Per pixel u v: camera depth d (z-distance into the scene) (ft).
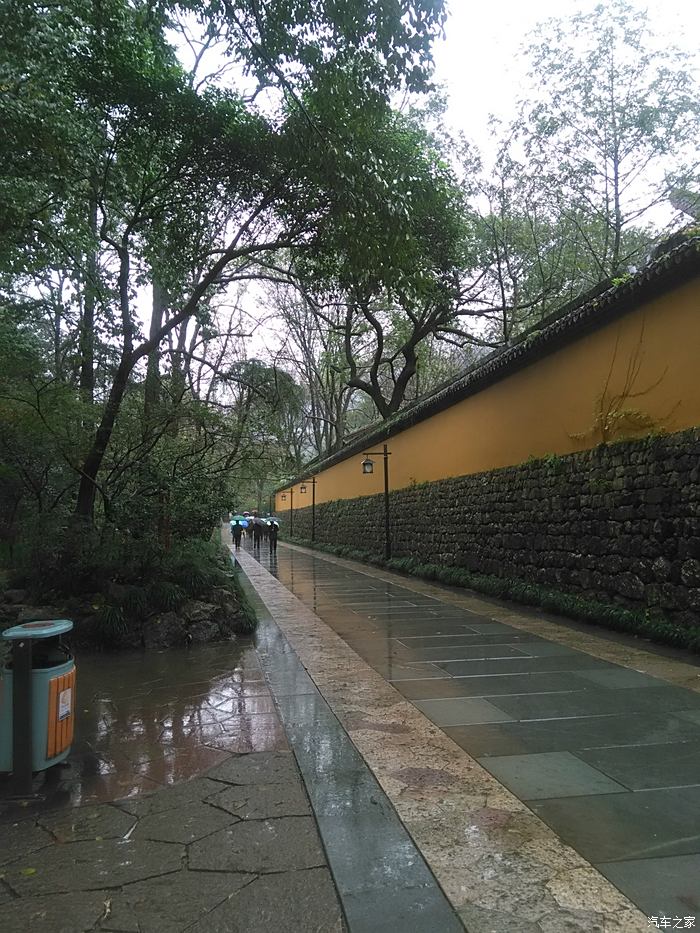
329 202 26.55
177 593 25.21
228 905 7.73
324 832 9.43
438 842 9.06
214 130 25.45
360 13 18.75
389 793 10.74
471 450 42.75
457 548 44.11
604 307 26.81
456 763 12.03
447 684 17.83
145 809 10.46
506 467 37.11
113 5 23.39
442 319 73.61
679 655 20.45
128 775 11.89
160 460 31.07
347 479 82.48
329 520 91.15
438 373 105.50
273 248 29.32
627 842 8.97
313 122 23.30
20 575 28.17
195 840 9.37
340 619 29.71
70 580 25.94
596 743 12.97
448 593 38.34
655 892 7.75
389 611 31.83
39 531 27.61
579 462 29.45
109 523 28.07
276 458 36.96
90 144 26.89
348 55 20.66
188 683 18.57
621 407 26.78
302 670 19.83
